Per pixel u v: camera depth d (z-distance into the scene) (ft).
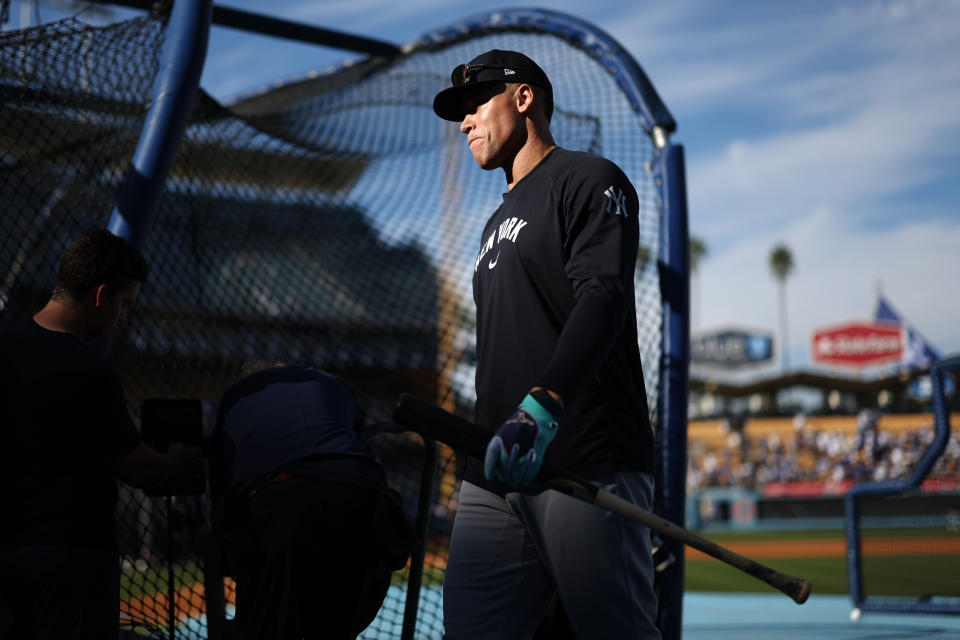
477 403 7.22
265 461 8.05
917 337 213.46
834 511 97.45
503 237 7.04
